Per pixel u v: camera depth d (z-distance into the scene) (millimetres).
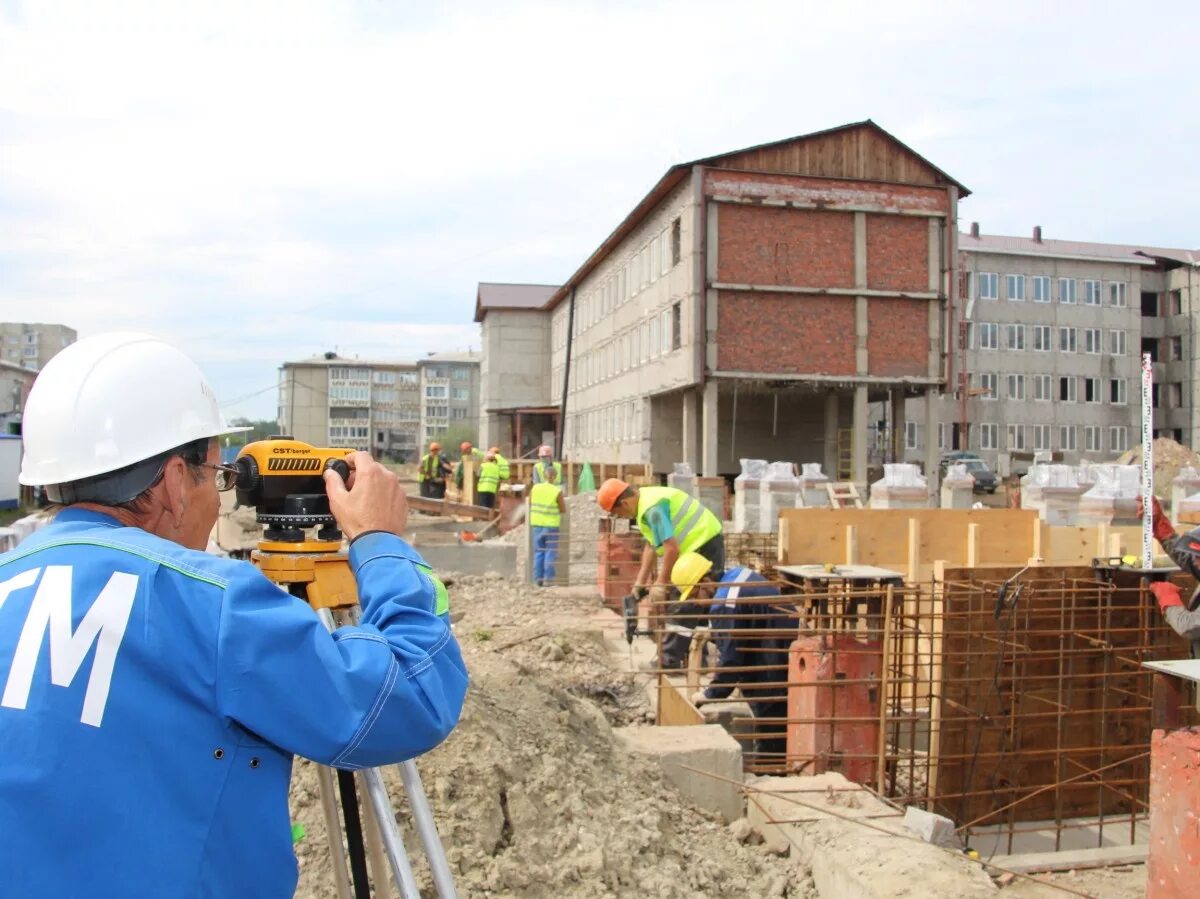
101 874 1421
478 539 17969
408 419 118000
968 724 6066
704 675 7598
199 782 1504
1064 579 6191
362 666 1588
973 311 55438
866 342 31812
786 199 31141
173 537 1802
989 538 8820
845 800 4742
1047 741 6266
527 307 60688
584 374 48938
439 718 1675
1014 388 56344
